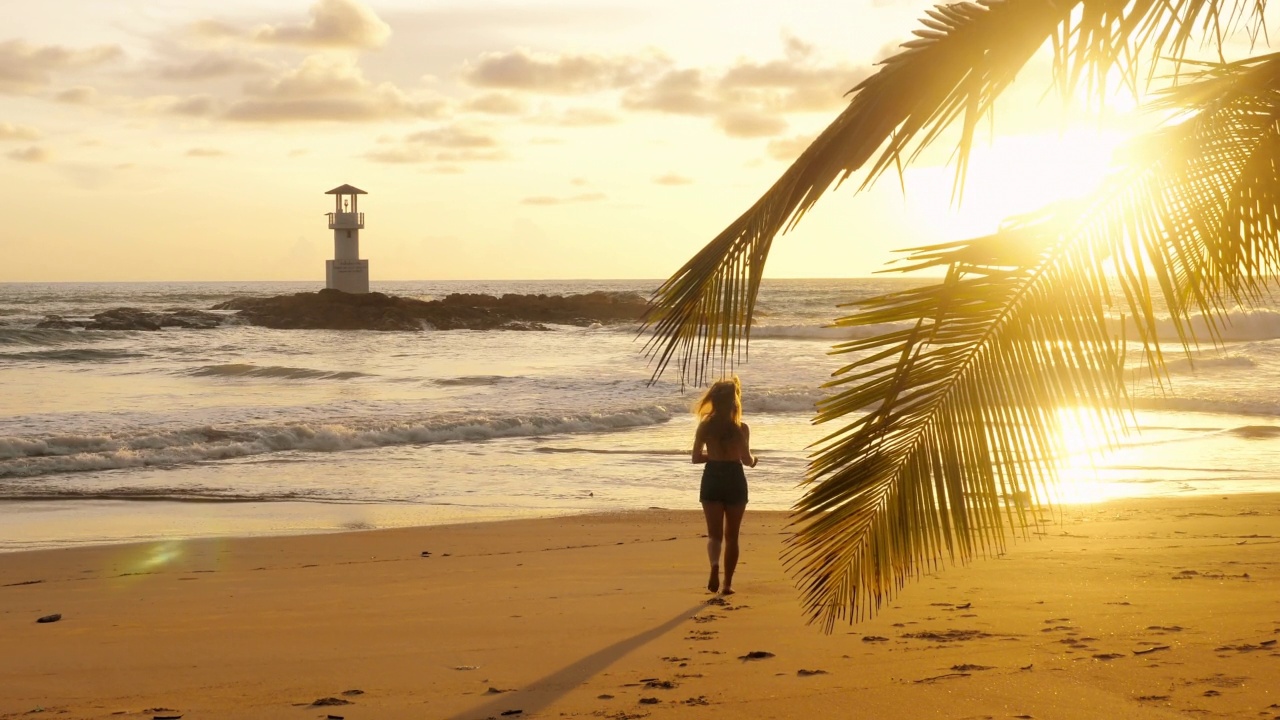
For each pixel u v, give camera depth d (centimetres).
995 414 285
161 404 2544
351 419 2148
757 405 2498
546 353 4647
